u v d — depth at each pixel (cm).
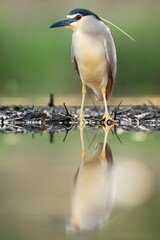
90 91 2281
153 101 1830
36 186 577
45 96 2047
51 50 2520
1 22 2719
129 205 509
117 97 2009
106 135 1041
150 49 2512
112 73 1239
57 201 512
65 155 801
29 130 1131
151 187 589
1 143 924
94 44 1168
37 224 445
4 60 2516
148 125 1238
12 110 1400
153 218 466
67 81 2462
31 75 2495
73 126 1220
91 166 709
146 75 2480
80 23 1162
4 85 2427
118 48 2508
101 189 573
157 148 865
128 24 2620
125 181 617
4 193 545
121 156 791
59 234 419
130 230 434
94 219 461
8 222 448
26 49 2528
